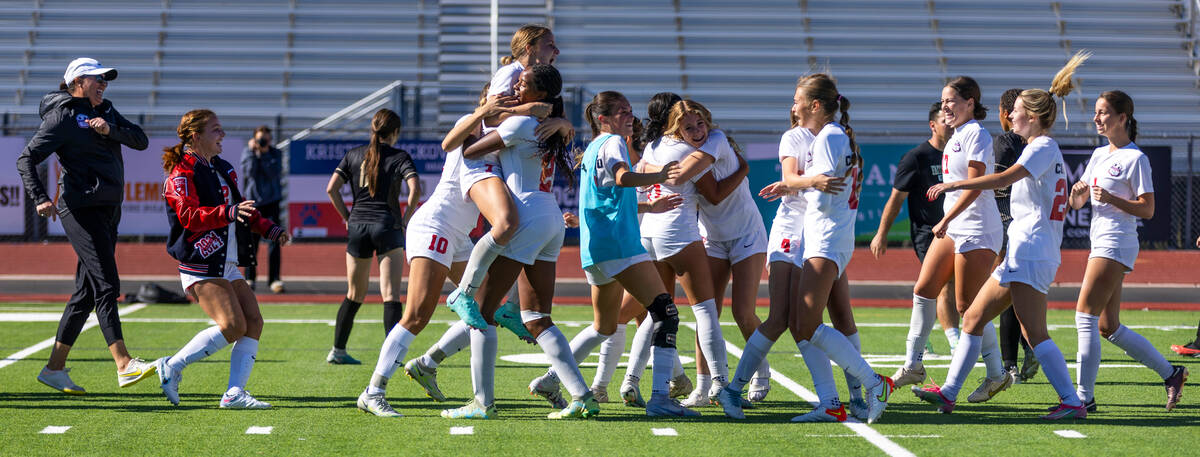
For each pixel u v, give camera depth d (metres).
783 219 9.92
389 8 41.03
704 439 8.88
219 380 12.22
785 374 13.00
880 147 28.48
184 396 11.12
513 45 9.83
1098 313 10.41
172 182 10.10
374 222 13.45
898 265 28.50
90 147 11.25
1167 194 28.23
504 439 8.84
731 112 37.91
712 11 41.44
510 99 9.23
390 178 13.46
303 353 14.82
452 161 9.77
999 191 12.62
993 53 40.28
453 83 38.81
